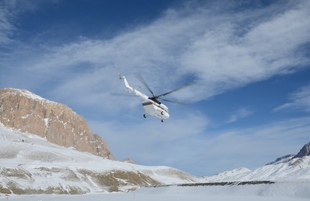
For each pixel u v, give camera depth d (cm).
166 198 8762
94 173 18262
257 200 7444
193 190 11231
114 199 8400
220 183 10888
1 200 7962
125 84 4966
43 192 12275
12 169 13325
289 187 8719
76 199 8481
